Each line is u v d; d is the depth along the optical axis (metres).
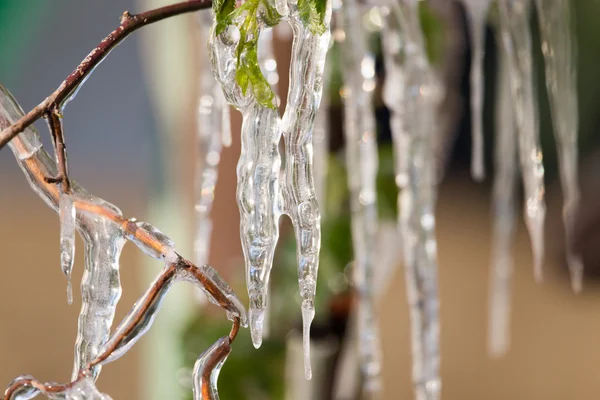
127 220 0.69
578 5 2.53
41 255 3.43
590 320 2.60
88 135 4.06
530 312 2.68
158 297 0.69
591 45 2.63
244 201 0.70
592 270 2.69
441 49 1.03
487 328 2.63
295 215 0.70
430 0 1.00
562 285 2.75
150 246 0.69
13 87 3.71
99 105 4.03
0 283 3.14
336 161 0.93
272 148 0.70
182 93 1.32
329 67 0.88
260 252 0.70
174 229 1.45
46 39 3.69
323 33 0.69
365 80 0.84
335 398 0.89
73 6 3.66
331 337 0.90
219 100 0.85
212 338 1.04
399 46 0.85
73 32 3.71
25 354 2.64
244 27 0.69
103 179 4.03
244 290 1.04
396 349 2.25
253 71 0.69
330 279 0.91
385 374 2.20
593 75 2.68
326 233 0.91
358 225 0.85
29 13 3.65
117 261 0.70
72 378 0.70
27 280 3.22
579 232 2.68
